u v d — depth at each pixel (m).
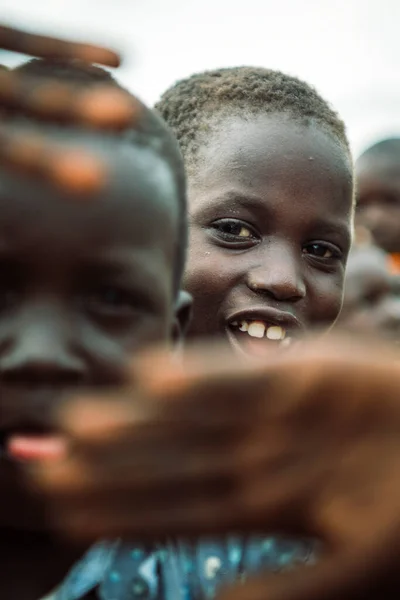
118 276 0.80
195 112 2.35
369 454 0.56
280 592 0.58
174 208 0.93
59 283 0.77
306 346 0.63
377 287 4.48
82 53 0.73
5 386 0.75
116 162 0.85
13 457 0.70
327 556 0.59
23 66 1.00
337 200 2.26
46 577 0.79
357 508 0.56
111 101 0.77
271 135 2.22
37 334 0.75
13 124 0.80
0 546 0.77
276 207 2.19
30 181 0.76
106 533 0.57
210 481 0.57
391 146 5.46
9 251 0.75
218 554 1.42
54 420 0.74
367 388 0.56
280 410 0.56
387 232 5.35
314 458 0.56
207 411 0.57
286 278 2.13
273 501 0.56
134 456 0.57
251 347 2.18
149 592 1.35
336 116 2.38
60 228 0.76
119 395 0.59
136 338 0.83
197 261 2.21
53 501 0.61
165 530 0.57
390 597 0.58
